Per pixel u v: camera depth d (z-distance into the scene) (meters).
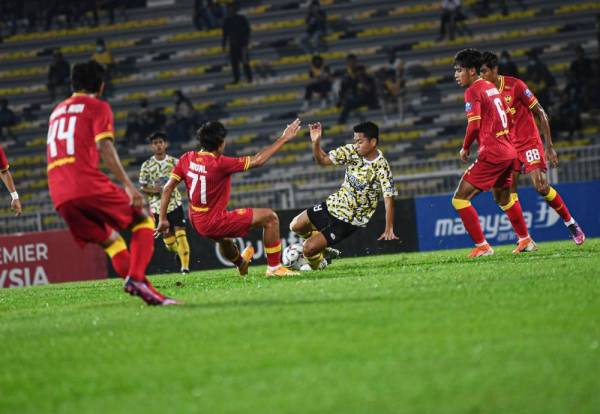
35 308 27.89
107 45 93.25
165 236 47.47
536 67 79.56
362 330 17.84
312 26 88.56
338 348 16.25
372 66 87.38
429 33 88.25
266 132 86.12
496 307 19.75
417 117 83.50
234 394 13.57
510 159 36.00
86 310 25.12
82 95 23.56
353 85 83.00
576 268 27.59
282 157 83.31
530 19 86.69
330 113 84.94
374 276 29.34
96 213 23.06
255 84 88.38
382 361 15.02
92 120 22.97
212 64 90.62
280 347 16.67
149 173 46.59
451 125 83.12
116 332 19.62
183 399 13.49
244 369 15.13
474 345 15.77
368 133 32.91
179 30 93.06
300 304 21.98
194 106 88.38
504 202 39.03
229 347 17.00
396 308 20.38
